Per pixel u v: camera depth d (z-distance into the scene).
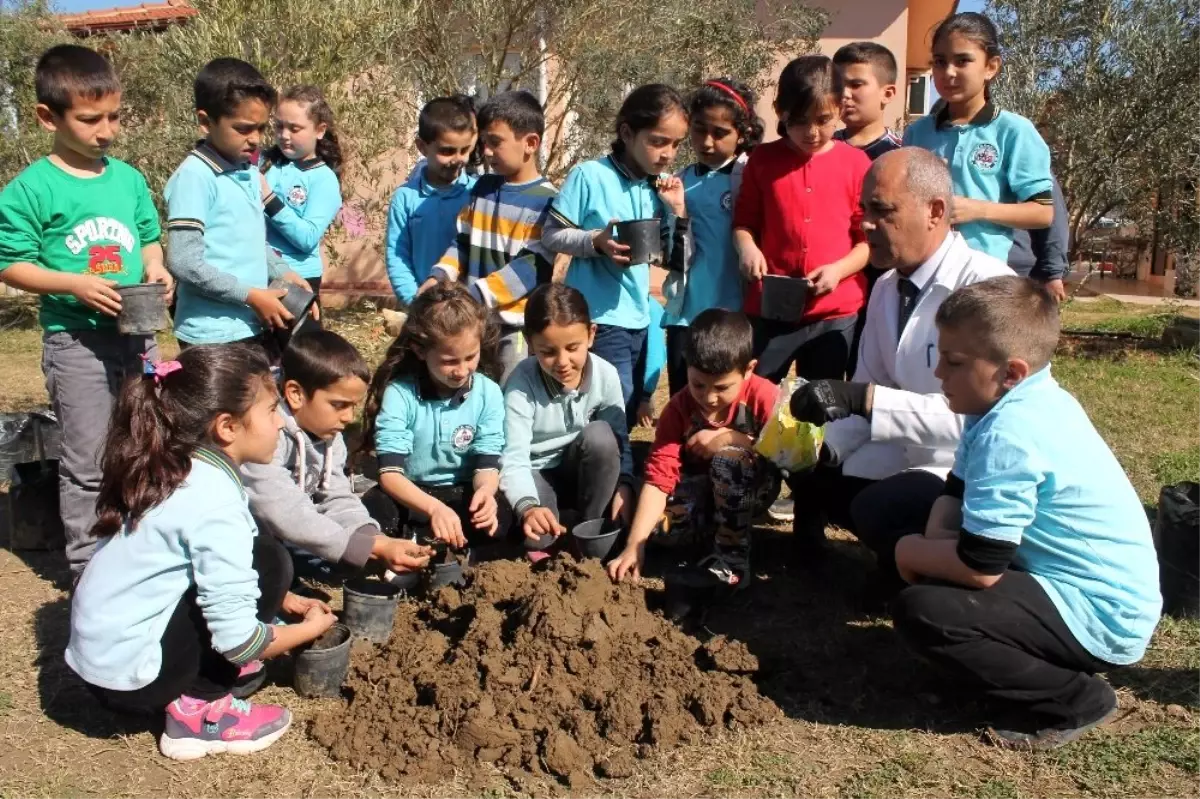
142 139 9.51
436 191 5.69
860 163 4.74
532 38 10.45
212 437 2.94
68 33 12.22
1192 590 3.75
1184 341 9.32
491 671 3.11
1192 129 9.02
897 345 3.92
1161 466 5.44
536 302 4.00
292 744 3.03
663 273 10.76
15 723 3.15
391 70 10.00
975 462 2.94
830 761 2.92
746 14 11.25
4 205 3.86
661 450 4.04
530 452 4.42
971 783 2.80
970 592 2.96
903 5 12.86
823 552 4.43
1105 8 9.48
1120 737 3.00
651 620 3.48
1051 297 3.00
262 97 4.38
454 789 2.82
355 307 11.41
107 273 4.09
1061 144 9.91
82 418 3.98
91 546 4.00
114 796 2.79
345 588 3.54
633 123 4.65
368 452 4.44
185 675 2.92
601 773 2.89
